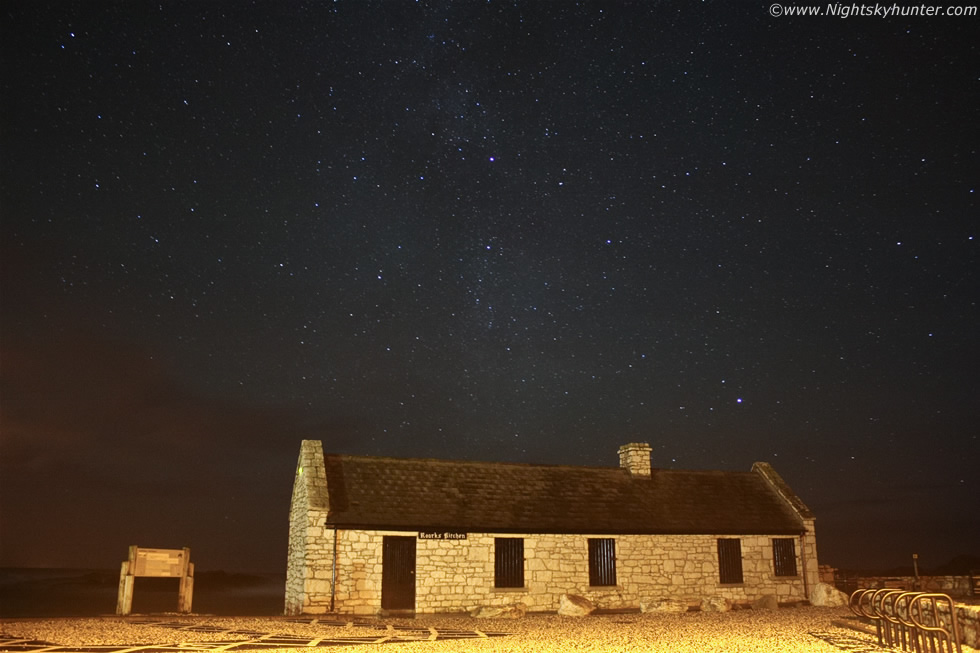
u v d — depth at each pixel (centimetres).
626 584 2608
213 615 2147
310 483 2408
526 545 2533
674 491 2975
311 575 2277
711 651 1439
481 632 1803
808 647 1495
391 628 1880
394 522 2389
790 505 3011
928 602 1526
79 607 4888
